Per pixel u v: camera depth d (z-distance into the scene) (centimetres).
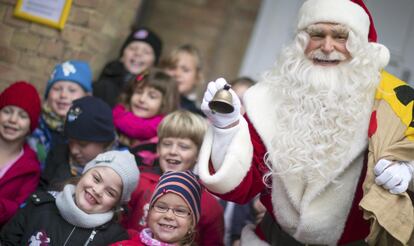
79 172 270
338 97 198
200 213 221
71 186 233
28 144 286
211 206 246
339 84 200
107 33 349
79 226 223
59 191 239
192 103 365
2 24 327
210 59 468
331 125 197
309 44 208
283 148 198
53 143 296
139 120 295
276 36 438
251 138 205
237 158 190
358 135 194
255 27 448
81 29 329
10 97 272
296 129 198
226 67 466
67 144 283
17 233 226
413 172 185
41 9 326
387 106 194
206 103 189
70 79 302
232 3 472
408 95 197
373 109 197
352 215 196
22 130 271
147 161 274
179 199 210
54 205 232
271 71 219
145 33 362
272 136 203
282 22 439
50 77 315
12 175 263
